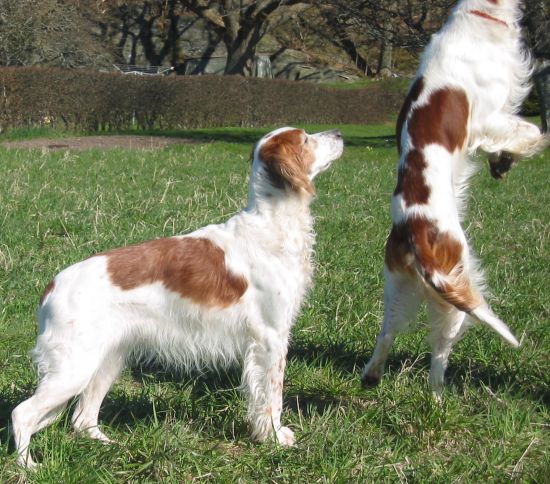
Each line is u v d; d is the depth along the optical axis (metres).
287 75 39.75
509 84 4.57
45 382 3.78
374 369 4.50
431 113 4.35
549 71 17.52
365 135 27.31
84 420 4.16
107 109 25.30
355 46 40.25
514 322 5.96
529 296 6.68
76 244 7.84
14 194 10.39
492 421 4.25
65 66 30.11
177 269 4.02
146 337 4.06
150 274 3.97
